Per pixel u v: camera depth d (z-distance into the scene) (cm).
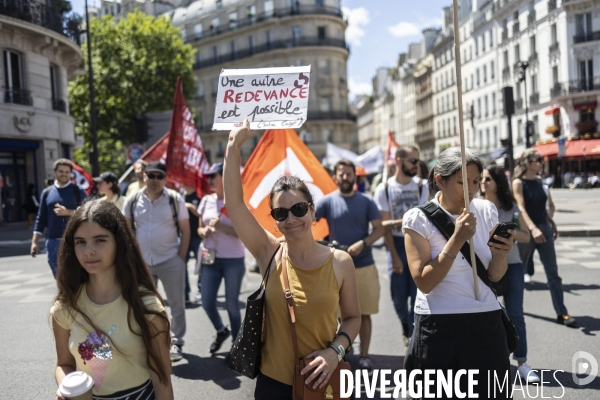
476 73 5622
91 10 3569
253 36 5984
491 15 5109
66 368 241
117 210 246
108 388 235
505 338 279
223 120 281
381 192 554
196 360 534
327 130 5859
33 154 2322
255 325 251
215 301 553
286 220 248
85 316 235
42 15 2269
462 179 275
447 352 274
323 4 5794
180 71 3759
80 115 3559
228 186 268
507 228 270
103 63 3575
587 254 1085
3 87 2122
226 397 438
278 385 252
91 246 233
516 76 4694
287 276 251
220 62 6181
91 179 1007
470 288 278
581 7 3853
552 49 4119
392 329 626
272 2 5806
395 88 9650
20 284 977
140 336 237
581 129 3931
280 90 280
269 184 598
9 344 587
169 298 537
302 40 5719
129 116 3578
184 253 543
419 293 289
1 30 2084
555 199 2731
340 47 5850
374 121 11562
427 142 7606
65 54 2561
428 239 279
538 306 694
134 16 3681
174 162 743
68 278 238
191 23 6481
